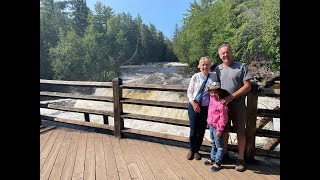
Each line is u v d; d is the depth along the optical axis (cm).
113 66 3975
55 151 371
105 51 4122
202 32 3117
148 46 7038
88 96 451
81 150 375
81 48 3569
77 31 5619
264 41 1959
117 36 5412
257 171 297
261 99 927
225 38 2706
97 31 4703
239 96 279
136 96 1327
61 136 441
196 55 3294
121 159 341
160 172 302
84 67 3469
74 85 458
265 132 312
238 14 2691
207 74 306
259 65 2034
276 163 320
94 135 447
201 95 306
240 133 294
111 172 303
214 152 312
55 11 5325
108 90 1695
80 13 6469
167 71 3675
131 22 7125
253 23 2128
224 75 287
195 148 333
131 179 286
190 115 320
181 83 2255
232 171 298
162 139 422
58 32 4238
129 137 436
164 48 7769
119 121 425
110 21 5494
